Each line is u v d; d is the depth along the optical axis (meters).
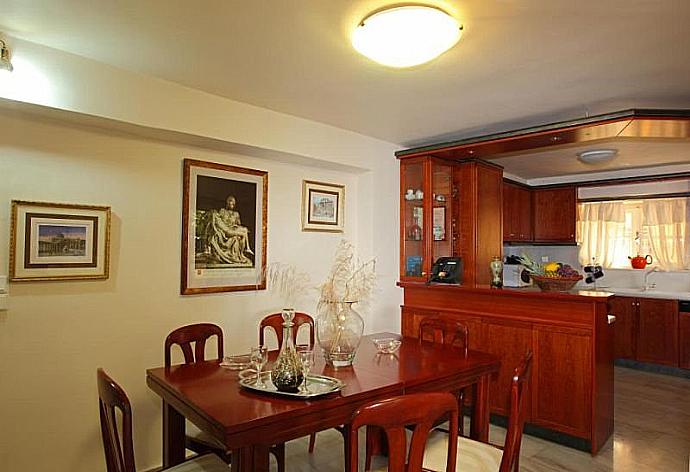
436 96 2.98
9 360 2.41
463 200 4.64
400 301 4.42
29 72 2.26
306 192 3.91
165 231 3.02
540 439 3.31
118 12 1.95
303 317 3.17
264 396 1.90
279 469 2.55
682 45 2.20
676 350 5.07
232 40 2.21
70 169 2.61
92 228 2.69
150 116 2.69
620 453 3.10
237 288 3.39
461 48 2.25
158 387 2.15
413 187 4.43
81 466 2.64
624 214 5.85
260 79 2.71
